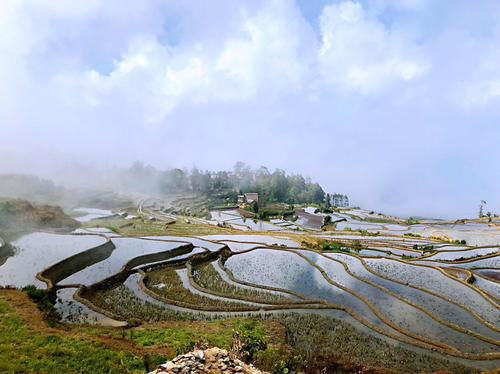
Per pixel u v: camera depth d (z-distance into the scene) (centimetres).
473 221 10394
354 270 3700
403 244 5650
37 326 1661
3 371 1165
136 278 3138
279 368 1405
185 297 2708
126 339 1705
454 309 2620
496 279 3541
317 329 2166
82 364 1296
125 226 6588
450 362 1819
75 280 2936
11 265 3081
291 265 3897
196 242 4834
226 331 1964
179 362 1045
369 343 2003
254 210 11144
